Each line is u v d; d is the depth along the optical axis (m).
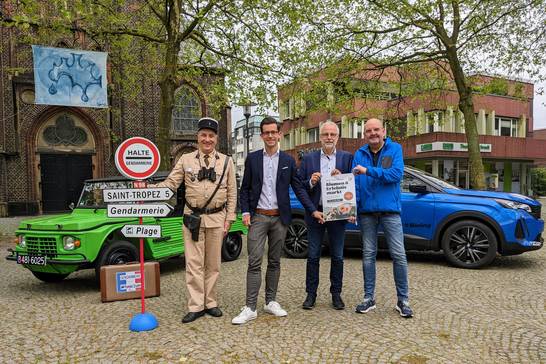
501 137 28.50
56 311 5.04
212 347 3.78
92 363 3.51
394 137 17.16
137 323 4.28
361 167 4.44
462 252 7.12
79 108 21.83
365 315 4.61
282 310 4.65
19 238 6.05
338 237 4.76
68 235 5.67
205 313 4.79
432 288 5.73
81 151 22.06
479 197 7.17
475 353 3.56
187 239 4.64
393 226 4.60
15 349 3.84
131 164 4.50
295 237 8.48
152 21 13.81
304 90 13.95
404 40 13.43
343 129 29.41
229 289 5.96
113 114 22.05
